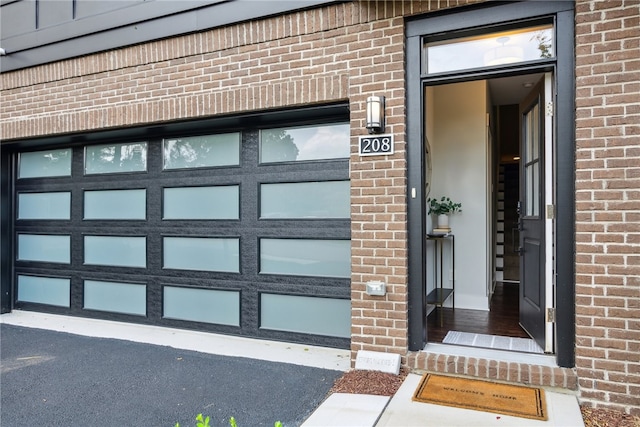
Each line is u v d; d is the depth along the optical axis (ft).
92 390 9.86
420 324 10.54
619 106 8.55
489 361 9.73
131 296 15.71
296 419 8.38
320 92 11.30
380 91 10.68
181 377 10.57
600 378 8.64
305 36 11.57
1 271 17.81
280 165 13.26
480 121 16.44
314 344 12.84
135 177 15.56
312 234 12.87
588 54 8.79
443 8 10.07
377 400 8.77
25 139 16.35
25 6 15.97
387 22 10.64
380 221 10.64
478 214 16.39
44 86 15.64
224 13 12.49
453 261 16.58
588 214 8.74
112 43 14.17
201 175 14.40
